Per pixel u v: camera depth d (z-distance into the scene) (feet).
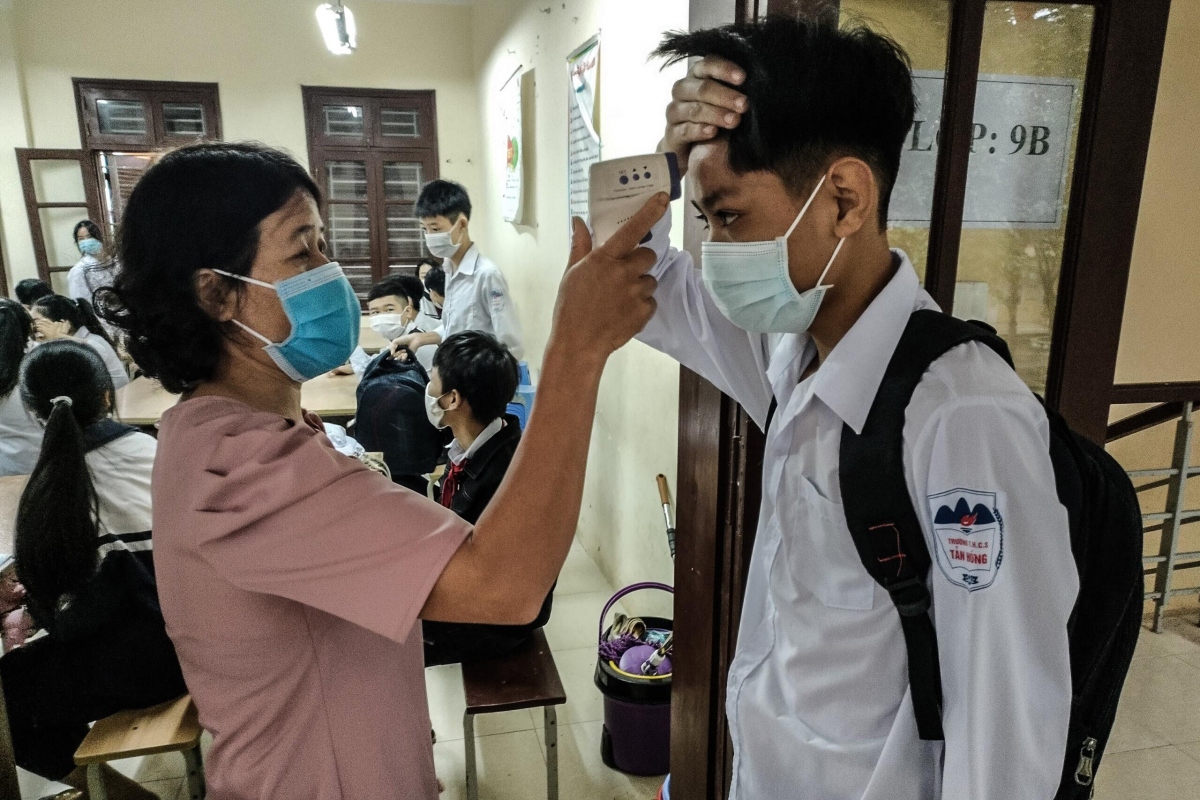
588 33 9.83
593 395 2.38
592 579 10.59
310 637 2.59
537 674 5.93
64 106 21.52
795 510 2.85
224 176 2.56
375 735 2.75
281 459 2.36
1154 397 8.02
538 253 14.17
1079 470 2.47
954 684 2.27
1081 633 2.55
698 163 2.56
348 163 23.63
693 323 3.61
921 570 2.39
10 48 20.76
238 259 2.60
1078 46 4.57
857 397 2.49
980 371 2.31
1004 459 2.19
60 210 22.26
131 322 2.64
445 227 11.23
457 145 24.00
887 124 2.46
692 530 5.27
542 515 2.29
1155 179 7.80
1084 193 4.64
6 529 6.75
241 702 2.58
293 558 2.28
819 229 2.51
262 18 22.21
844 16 4.25
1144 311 8.15
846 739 2.77
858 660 2.69
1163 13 4.46
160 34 21.71
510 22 16.30
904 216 4.57
